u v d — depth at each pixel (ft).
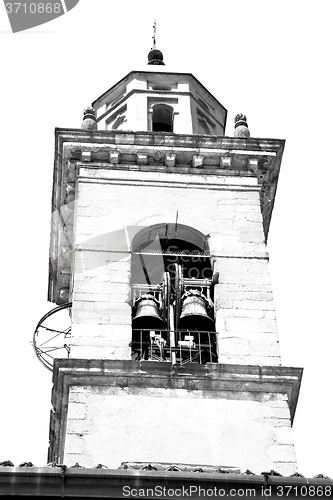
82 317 109.29
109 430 100.17
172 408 102.12
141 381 103.55
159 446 99.40
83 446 98.89
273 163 126.72
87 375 103.40
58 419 105.81
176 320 110.73
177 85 141.90
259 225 119.96
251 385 103.96
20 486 83.92
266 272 115.03
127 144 125.70
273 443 100.32
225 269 114.93
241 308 111.34
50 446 108.78
